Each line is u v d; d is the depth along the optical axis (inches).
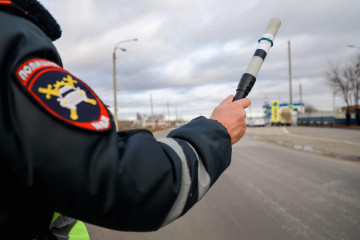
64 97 21.7
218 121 29.3
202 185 25.5
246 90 35.3
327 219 147.1
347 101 1211.2
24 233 23.7
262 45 38.5
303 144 545.3
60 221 30.1
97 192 20.6
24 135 19.6
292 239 124.1
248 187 219.1
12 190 21.7
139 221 22.3
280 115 1697.8
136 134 25.0
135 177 21.6
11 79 20.2
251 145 559.2
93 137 21.2
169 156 24.4
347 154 384.2
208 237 127.3
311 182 229.9
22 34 22.4
